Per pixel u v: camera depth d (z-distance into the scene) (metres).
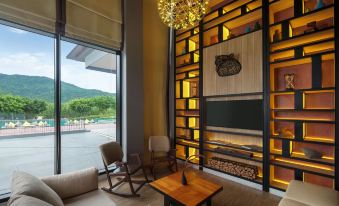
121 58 3.70
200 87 3.80
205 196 1.96
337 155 2.26
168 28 4.54
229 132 3.38
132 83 3.66
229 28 3.66
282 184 2.85
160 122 4.41
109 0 3.38
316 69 2.44
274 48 2.95
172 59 4.50
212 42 3.89
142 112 3.80
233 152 3.33
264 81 2.88
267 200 2.60
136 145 3.69
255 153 3.26
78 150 3.88
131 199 2.62
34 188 1.36
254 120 3.10
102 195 1.91
